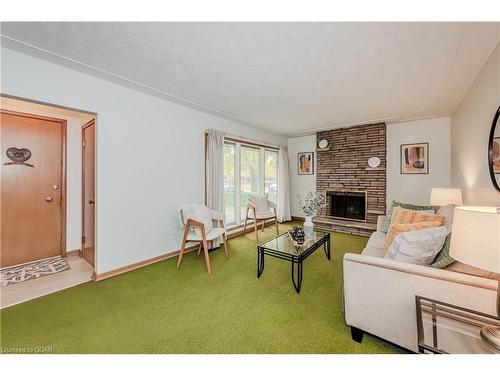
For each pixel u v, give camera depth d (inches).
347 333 59.4
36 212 111.7
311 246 96.0
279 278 93.9
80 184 124.4
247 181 183.5
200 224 100.5
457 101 116.8
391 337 50.6
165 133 117.0
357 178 177.9
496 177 70.1
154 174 112.3
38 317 67.0
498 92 67.1
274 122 163.0
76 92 84.8
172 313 69.2
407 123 160.1
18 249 106.9
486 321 40.4
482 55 72.6
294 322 64.4
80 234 124.5
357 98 113.0
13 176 105.5
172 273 99.0
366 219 173.3
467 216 38.0
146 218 109.3
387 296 50.7
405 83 94.8
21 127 107.0
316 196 203.3
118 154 98.4
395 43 66.1
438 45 67.0
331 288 84.9
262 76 88.9
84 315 68.1
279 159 210.5
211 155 137.4
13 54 70.8
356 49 69.6
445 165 147.0
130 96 101.9
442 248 56.7
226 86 99.0
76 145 123.3
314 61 77.0
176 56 74.3
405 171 160.9
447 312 43.8
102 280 92.1
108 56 74.5
